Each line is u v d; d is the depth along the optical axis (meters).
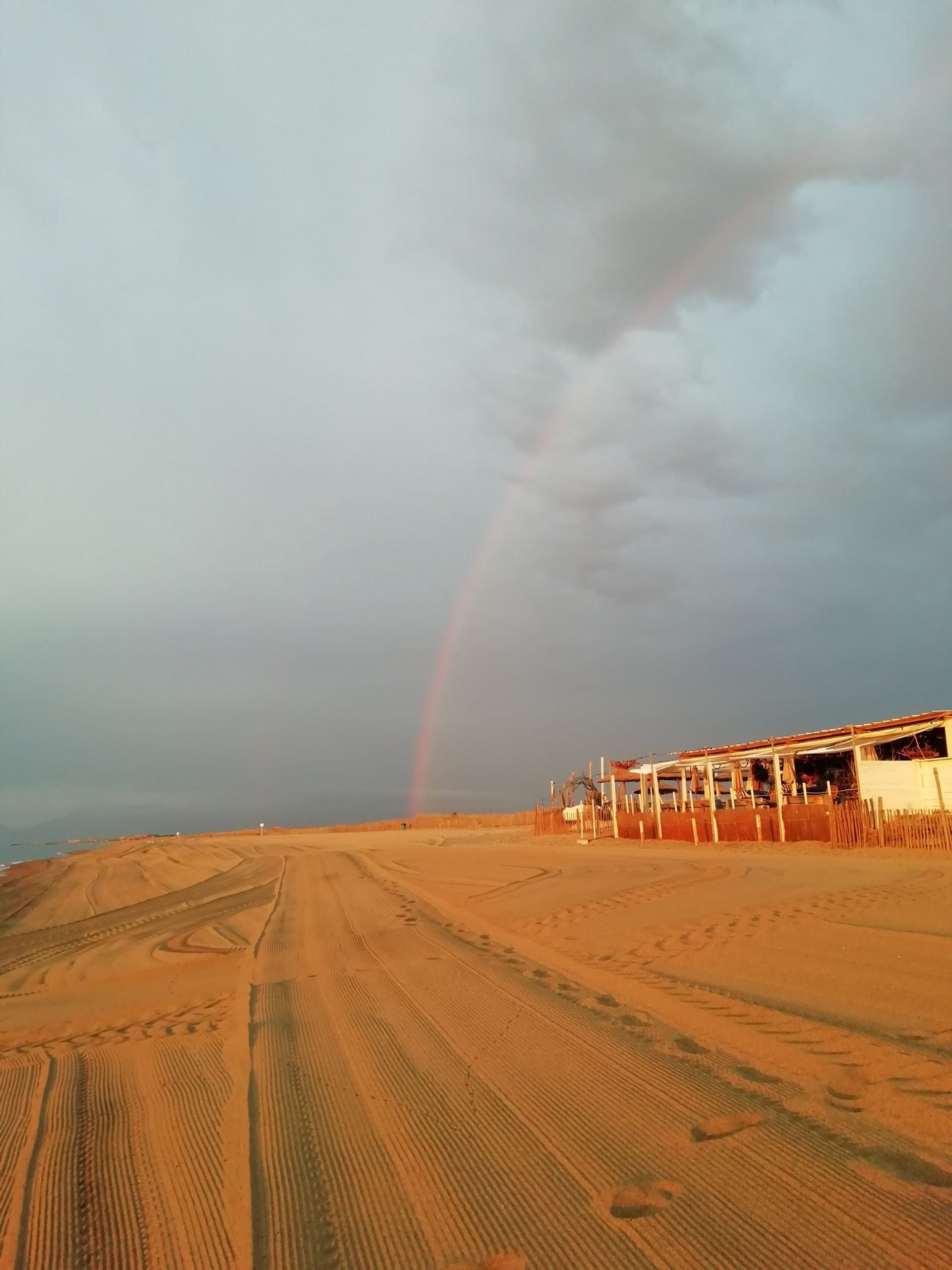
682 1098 5.09
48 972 14.34
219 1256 3.84
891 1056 5.35
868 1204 3.69
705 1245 3.51
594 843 34.41
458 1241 3.76
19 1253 4.04
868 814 22.53
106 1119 5.92
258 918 17.91
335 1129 5.20
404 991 8.90
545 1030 6.84
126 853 64.12
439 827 83.19
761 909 11.24
